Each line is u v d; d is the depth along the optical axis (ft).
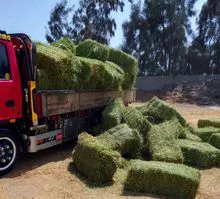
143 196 21.17
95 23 183.62
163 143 28.68
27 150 25.84
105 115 32.78
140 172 21.80
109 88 37.22
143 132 30.99
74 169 25.80
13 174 24.61
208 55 160.56
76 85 31.32
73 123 31.96
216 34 166.50
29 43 25.44
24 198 20.47
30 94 25.49
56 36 185.47
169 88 137.08
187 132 34.47
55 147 32.91
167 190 21.52
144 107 36.22
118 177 24.11
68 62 29.37
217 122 40.86
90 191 21.79
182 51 160.86
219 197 21.88
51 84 27.86
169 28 161.07
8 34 25.63
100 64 34.37
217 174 26.78
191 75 143.23
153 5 161.48
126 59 42.32
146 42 164.45
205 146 29.81
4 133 24.20
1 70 24.30
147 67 164.86
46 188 22.12
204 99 118.11
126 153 28.91
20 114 25.39
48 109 27.35
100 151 23.24
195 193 21.31
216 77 136.98
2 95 24.00
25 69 25.53
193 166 28.55
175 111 34.65
